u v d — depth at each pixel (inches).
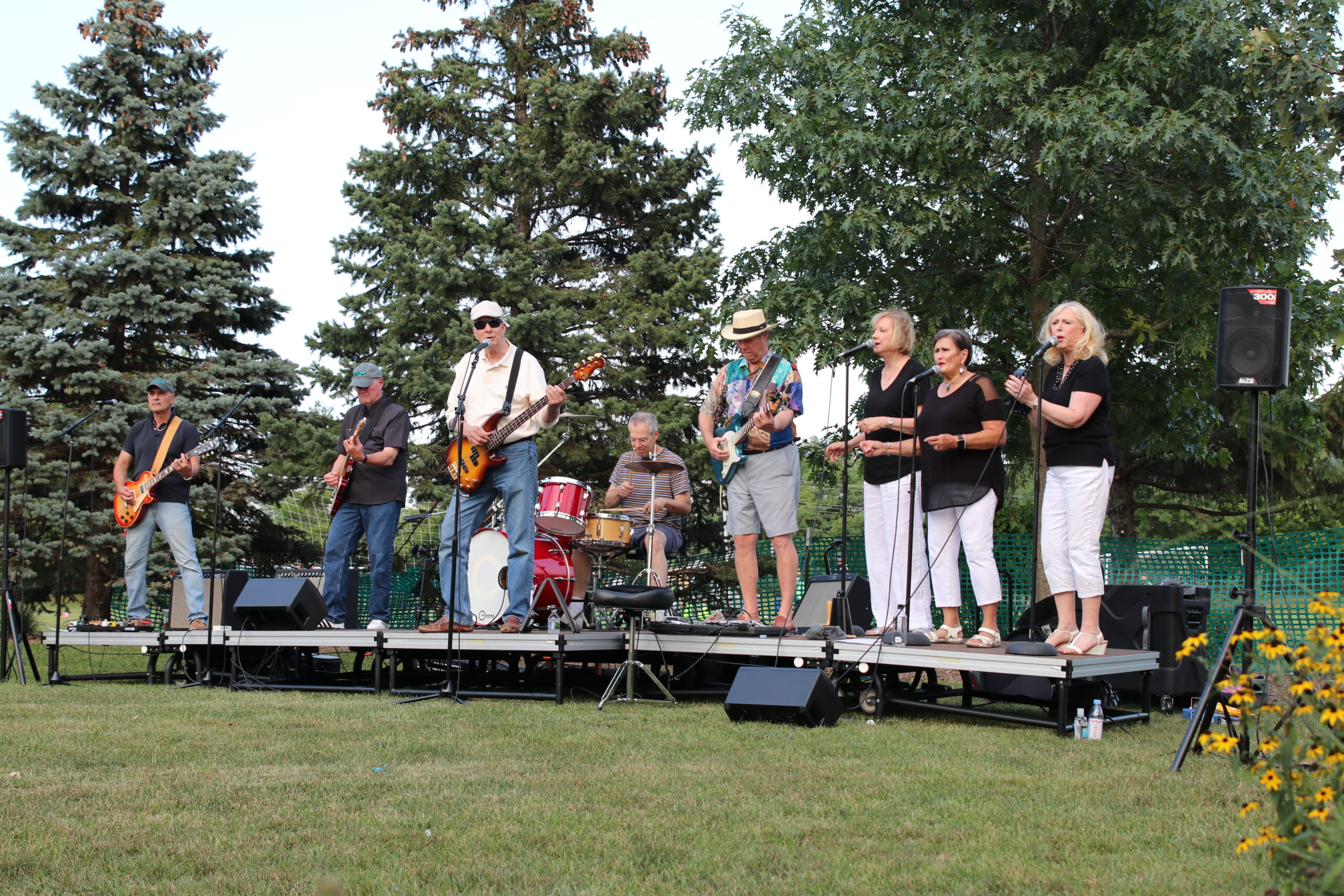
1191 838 113.5
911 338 223.9
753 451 226.4
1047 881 99.0
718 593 452.8
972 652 187.2
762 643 214.4
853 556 351.6
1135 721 202.2
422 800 128.9
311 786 136.0
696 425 535.5
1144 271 434.0
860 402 413.4
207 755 156.9
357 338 539.2
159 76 552.4
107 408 484.1
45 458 493.7
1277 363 154.9
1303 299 415.8
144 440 284.5
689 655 237.8
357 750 160.6
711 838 113.1
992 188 431.2
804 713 183.6
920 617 220.2
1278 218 386.3
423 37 596.1
